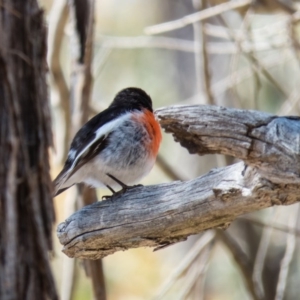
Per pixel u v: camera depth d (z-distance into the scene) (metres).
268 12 13.30
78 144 8.58
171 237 6.92
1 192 9.23
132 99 9.16
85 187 10.92
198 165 19.14
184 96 19.94
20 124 9.41
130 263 16.58
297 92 12.83
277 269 17.17
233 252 12.64
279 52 15.55
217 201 6.21
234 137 5.87
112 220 7.10
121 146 8.41
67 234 7.49
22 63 9.61
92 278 11.20
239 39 11.60
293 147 5.50
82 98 11.42
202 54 12.75
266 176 5.66
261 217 16.58
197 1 13.59
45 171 9.59
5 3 9.48
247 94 17.06
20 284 9.20
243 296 17.27
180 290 14.38
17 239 9.23
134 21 20.19
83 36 11.71
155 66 19.42
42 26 9.81
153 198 6.83
